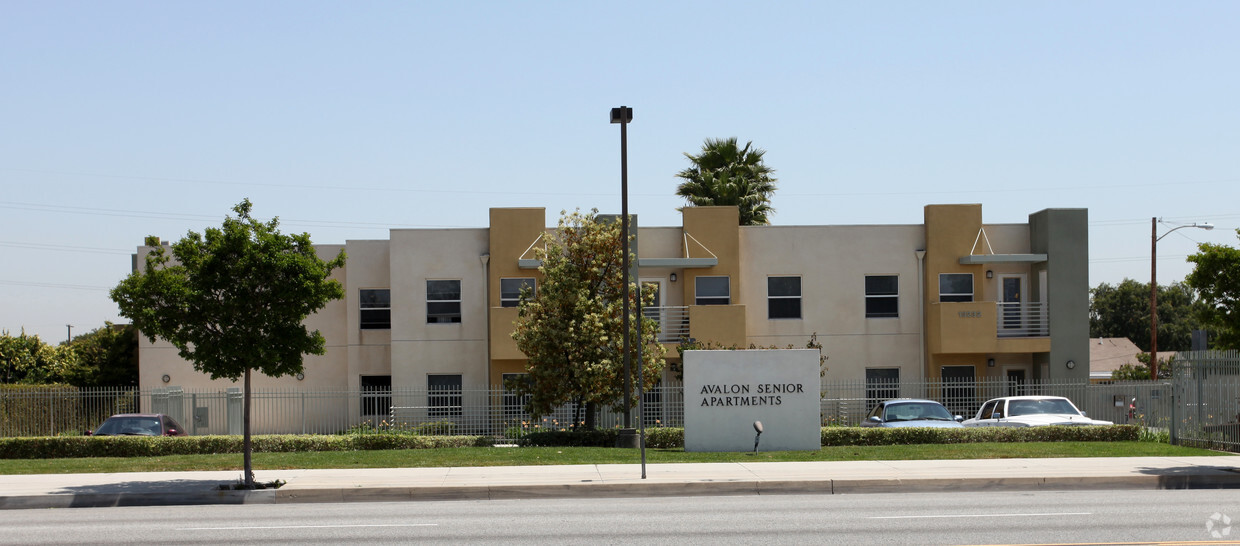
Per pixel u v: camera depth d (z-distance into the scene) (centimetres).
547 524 1258
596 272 2633
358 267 3334
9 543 1152
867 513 1320
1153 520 1233
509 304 3189
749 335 3266
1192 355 2177
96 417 3012
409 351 3219
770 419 2134
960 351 3152
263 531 1228
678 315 3219
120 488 1625
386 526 1257
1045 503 1410
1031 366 3294
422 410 3181
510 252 3189
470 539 1144
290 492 1578
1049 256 3200
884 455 1972
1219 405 2080
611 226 2691
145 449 2228
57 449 2209
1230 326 1825
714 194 4338
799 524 1224
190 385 3328
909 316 3281
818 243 3294
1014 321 3275
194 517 1381
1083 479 1638
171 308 1623
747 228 3291
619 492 1596
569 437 2409
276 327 1648
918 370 3269
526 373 2827
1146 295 8012
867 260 3294
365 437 2353
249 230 1650
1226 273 1800
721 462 1906
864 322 3278
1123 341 6744
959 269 3256
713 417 2134
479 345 3225
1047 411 2412
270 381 3316
